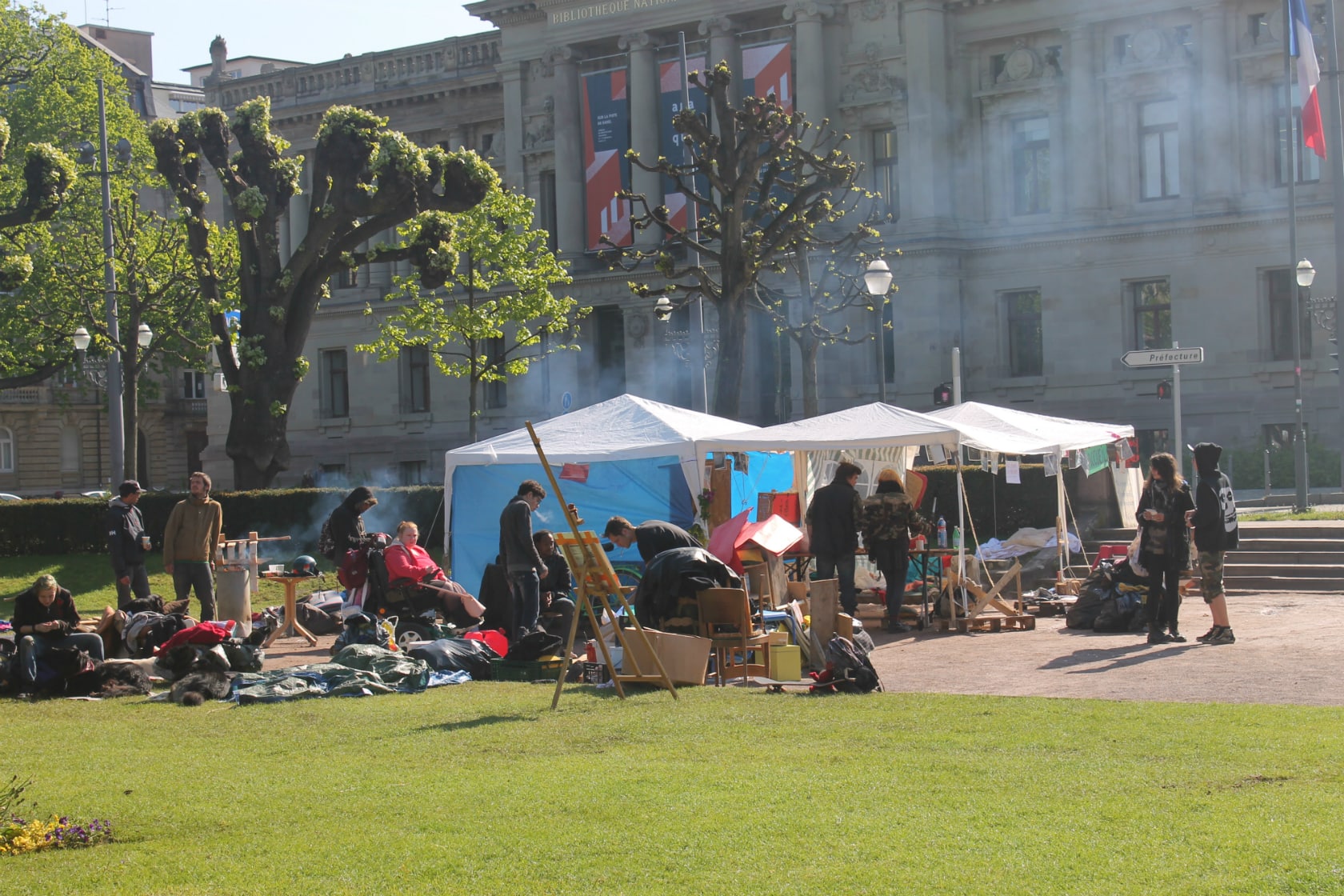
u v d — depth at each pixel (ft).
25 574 101.50
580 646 62.75
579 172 212.23
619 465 78.18
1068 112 184.85
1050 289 185.98
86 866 27.25
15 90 202.80
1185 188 178.81
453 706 45.44
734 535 60.39
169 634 58.95
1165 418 178.91
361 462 238.89
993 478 93.56
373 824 29.32
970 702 42.50
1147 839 25.45
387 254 114.93
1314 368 170.40
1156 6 178.81
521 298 175.32
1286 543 82.94
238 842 28.43
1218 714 39.04
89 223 184.65
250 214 114.01
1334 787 29.01
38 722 45.98
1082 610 65.21
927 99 186.60
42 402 272.51
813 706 42.57
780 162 129.39
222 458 250.98
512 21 218.79
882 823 27.37
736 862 25.26
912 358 187.42
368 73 240.73
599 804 29.76
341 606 77.30
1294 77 172.55
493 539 79.36
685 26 202.49
